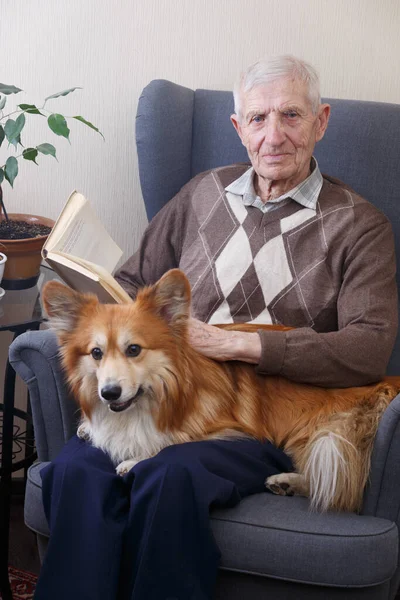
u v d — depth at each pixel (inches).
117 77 104.0
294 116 83.0
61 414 76.5
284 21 103.3
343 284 82.0
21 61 102.3
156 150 95.7
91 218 82.2
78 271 72.6
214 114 99.3
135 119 100.8
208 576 64.4
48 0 100.1
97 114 105.0
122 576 65.2
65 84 103.5
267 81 82.9
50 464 70.0
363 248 81.8
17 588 89.5
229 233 87.0
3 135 87.8
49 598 64.7
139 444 70.2
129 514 64.9
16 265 92.0
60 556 65.5
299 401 75.9
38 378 75.8
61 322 70.0
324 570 64.7
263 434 75.0
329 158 95.6
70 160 106.5
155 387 68.1
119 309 68.6
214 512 67.1
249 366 76.9
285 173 83.8
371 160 94.6
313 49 104.3
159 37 103.1
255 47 104.3
